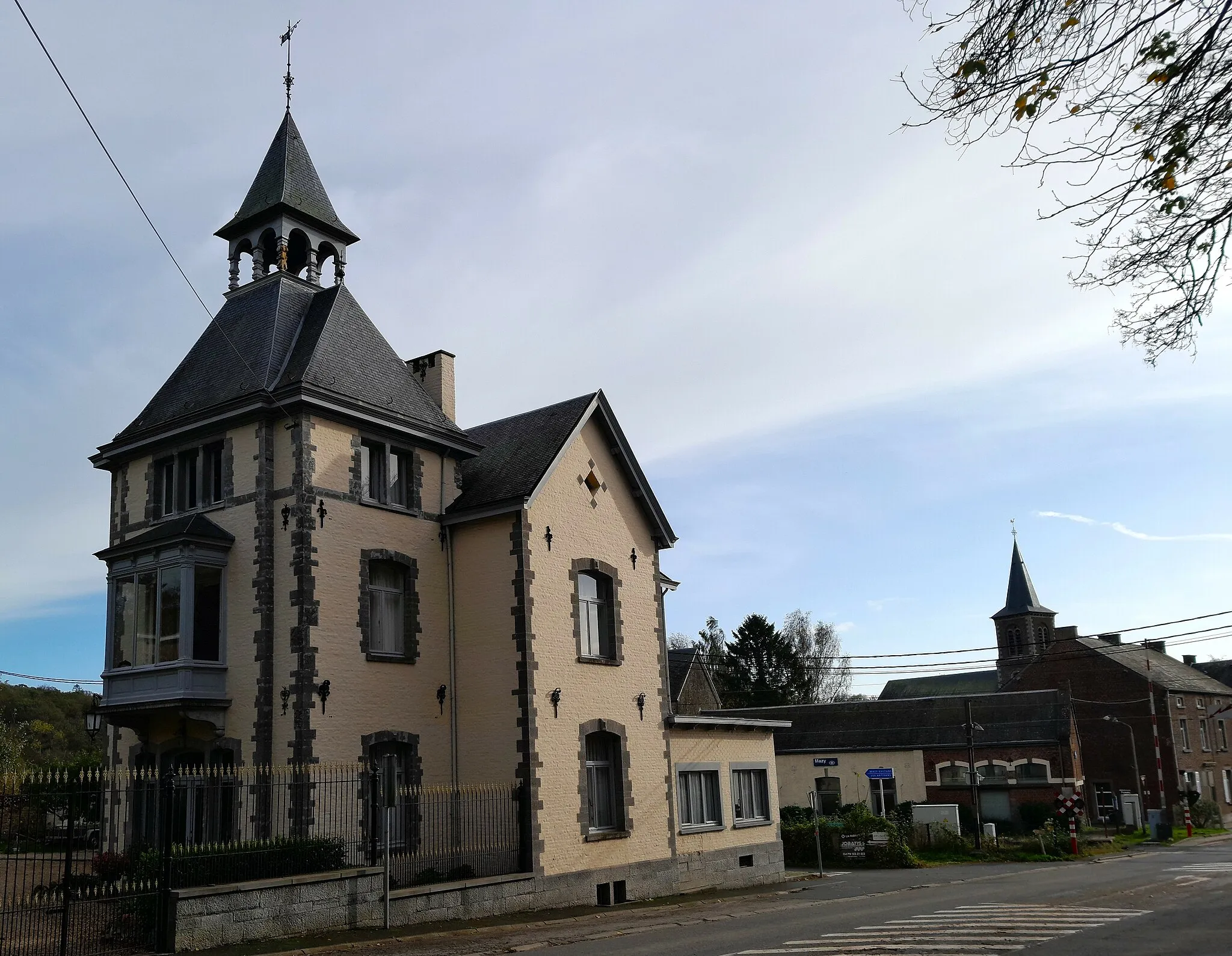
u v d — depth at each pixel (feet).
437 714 73.20
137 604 69.87
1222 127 20.26
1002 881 86.69
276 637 66.54
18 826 50.42
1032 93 21.29
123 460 78.74
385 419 73.87
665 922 61.36
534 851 68.44
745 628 242.17
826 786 169.89
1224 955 40.83
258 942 50.26
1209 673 248.73
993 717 166.20
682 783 85.46
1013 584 258.78
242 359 76.79
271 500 68.95
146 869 52.19
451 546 77.71
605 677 78.69
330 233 86.84
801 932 52.47
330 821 63.82
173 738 67.92
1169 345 21.70
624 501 85.66
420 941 52.80
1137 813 178.29
